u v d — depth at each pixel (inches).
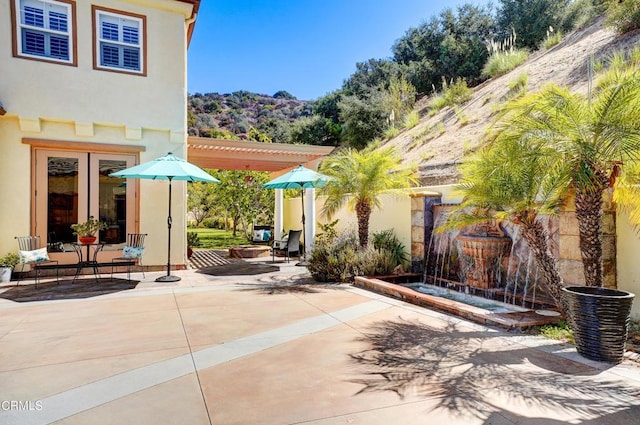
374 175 385.7
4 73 367.9
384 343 195.8
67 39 390.9
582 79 497.7
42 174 388.2
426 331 215.9
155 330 216.8
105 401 134.5
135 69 416.8
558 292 224.2
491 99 669.3
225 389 144.3
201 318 241.6
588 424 120.1
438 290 340.5
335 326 225.3
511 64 796.6
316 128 1285.7
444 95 859.4
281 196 668.1
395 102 1059.3
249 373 159.2
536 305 269.9
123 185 418.3
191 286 345.7
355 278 358.6
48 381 150.7
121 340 199.8
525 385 147.4
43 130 382.6
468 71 1079.0
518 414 125.9
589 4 908.0
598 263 204.2
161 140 428.1
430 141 675.4
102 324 228.1
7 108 367.2
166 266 430.3
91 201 406.0
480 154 256.2
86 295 306.2
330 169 430.0
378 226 446.6
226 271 436.5
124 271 414.0
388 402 134.2
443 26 1216.8
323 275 376.8
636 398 137.1
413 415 125.4
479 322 233.0
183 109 435.5
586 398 137.1
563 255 243.9
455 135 625.3
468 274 327.6
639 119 184.5
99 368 163.8
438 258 367.9
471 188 249.3
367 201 400.8
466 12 1192.8
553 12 981.2
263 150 532.1
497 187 225.8
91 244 356.5
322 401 135.0
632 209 218.8
